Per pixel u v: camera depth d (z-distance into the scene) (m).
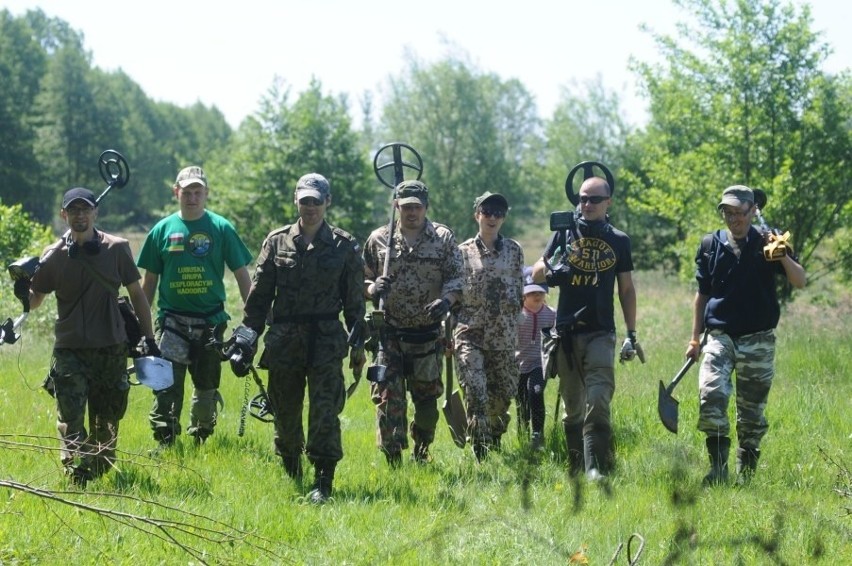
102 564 5.48
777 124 22.80
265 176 47.97
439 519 6.50
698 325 8.62
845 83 22.75
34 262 7.28
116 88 107.06
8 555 5.43
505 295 9.27
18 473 7.32
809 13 22.55
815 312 20.72
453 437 9.28
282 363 7.67
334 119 49.19
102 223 92.88
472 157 70.31
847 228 22.97
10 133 78.88
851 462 8.30
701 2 23.19
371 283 8.94
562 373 8.88
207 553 5.55
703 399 8.22
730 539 5.71
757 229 8.38
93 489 6.91
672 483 6.01
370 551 5.89
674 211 24.70
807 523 6.30
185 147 118.25
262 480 7.68
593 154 56.78
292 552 5.86
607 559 5.79
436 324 8.99
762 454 8.80
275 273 7.71
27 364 13.30
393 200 8.89
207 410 9.29
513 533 6.01
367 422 11.04
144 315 7.76
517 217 76.62
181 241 9.15
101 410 7.72
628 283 8.86
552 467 8.16
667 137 26.69
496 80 78.44
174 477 7.46
